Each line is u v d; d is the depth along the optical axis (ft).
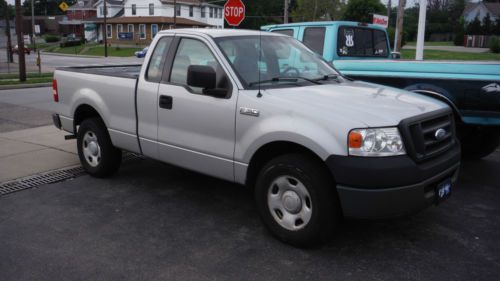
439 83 19.21
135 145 17.76
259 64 15.31
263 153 14.15
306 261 12.76
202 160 15.34
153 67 17.11
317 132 12.23
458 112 18.85
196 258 12.96
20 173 20.66
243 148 13.96
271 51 16.20
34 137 27.35
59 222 15.47
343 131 11.92
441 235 14.46
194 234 14.52
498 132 19.79
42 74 74.84
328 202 12.46
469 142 22.00
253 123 13.64
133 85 17.46
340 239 14.07
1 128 29.96
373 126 11.88
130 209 16.62
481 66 18.24
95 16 275.59
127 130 17.90
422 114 12.94
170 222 15.47
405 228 14.92
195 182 19.65
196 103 15.12
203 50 15.49
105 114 18.70
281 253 13.23
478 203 17.21
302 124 12.52
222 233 14.58
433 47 137.80
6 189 18.70
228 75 14.51
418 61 19.97
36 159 22.85
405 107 13.21
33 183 19.45
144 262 12.76
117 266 12.54
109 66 22.98
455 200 17.51
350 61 21.79
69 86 20.56
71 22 289.94
